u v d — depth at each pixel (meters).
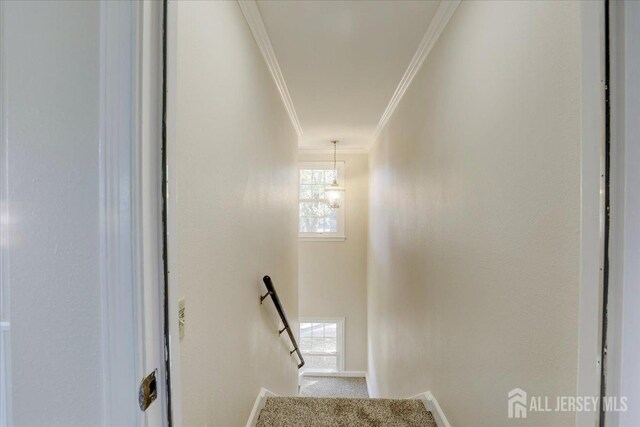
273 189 2.34
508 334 1.00
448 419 1.52
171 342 0.56
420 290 2.06
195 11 0.95
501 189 1.04
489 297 1.13
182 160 0.87
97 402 0.52
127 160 0.50
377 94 2.73
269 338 2.15
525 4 0.91
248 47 1.59
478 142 1.21
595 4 0.61
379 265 3.99
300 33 1.79
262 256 1.95
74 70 0.51
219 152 1.16
